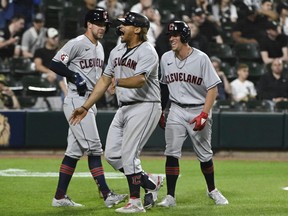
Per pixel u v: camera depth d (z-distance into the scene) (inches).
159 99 951.6
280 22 2196.1
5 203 1045.2
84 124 994.7
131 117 935.0
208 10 2199.8
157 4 2182.6
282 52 2123.5
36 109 1781.5
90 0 2033.7
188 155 1813.5
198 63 989.8
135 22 917.8
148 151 1802.4
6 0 2054.6
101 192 1007.0
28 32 2004.2
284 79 1968.5
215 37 2119.8
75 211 961.5
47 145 1784.0
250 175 1465.3
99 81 943.7
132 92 933.2
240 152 1817.2
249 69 2053.4
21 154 1795.0
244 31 2156.7
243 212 962.7
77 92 994.1
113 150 976.3
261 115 1792.6
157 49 1878.7
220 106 1881.2
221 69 2016.5
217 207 1010.1
